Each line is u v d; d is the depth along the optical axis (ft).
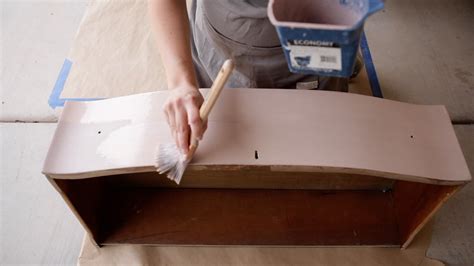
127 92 5.31
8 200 4.53
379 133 3.13
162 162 2.95
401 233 3.97
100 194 4.05
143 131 3.16
